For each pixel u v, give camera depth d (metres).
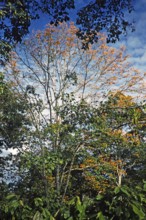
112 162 17.41
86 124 14.54
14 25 7.57
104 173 15.39
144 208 2.93
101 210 2.99
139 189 3.10
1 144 19.12
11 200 3.27
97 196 3.07
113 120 14.64
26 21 7.61
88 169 15.96
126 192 2.91
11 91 18.22
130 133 18.00
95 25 8.41
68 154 14.33
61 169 15.84
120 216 2.88
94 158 14.96
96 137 14.60
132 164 19.47
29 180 15.99
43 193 14.22
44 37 23.31
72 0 7.77
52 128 14.66
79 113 14.62
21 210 3.14
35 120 17.58
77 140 14.38
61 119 15.34
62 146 14.52
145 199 2.93
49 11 7.92
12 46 7.59
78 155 14.92
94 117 14.39
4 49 7.50
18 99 18.39
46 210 3.08
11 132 17.66
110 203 2.95
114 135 15.27
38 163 12.91
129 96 20.06
